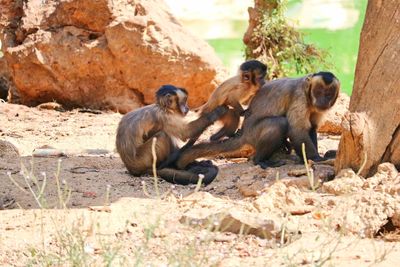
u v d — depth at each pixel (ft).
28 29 82.28
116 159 54.08
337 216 35.91
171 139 48.32
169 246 32.01
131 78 80.12
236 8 137.18
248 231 34.06
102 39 80.43
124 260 29.07
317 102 46.83
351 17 131.34
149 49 79.20
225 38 132.26
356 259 30.83
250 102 50.03
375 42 41.14
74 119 75.10
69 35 81.35
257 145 48.52
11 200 42.39
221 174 48.01
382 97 40.75
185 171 47.47
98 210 38.75
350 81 118.42
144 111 48.52
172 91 48.01
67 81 81.20
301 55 84.38
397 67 40.50
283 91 48.32
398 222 36.22
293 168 45.52
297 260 30.76
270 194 38.86
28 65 81.66
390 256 31.35
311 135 49.78
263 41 83.71
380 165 40.01
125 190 44.57
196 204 39.40
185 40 81.30
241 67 49.55
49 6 82.94
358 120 40.50
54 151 55.98
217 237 33.47
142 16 80.12
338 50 126.93
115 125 71.72
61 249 32.17
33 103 83.25
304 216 36.86
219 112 49.37
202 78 80.12
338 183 39.34
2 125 71.15
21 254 32.68
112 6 79.97
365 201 36.99
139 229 35.60
